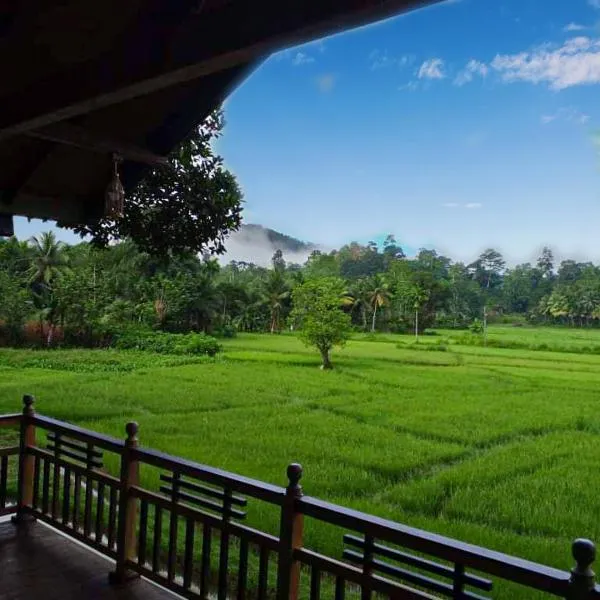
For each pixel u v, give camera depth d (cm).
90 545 319
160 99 262
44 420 359
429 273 5384
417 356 3369
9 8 191
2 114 212
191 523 266
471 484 809
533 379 2398
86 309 3216
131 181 317
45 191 319
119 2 187
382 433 1148
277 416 1308
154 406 1398
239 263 7656
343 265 8831
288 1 140
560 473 890
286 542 223
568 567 519
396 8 126
